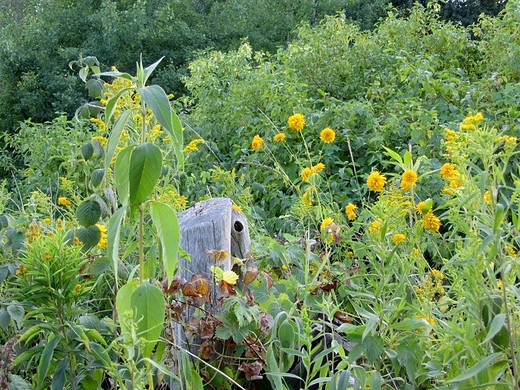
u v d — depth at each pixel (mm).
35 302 1899
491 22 6660
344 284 2646
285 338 2006
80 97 14422
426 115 4680
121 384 1581
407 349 1886
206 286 2148
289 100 5477
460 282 2000
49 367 1982
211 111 6625
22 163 9531
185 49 15961
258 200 5043
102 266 2344
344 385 1688
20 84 14391
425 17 7445
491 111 4734
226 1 18047
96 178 2793
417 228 2383
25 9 18000
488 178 1612
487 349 1600
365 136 5012
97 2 15641
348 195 4523
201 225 2336
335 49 7000
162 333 2246
